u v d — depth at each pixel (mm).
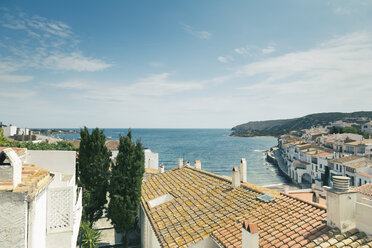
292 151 96812
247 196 16812
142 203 21047
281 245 10281
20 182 8195
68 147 30688
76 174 23203
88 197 20266
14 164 7668
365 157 57250
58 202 10805
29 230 7828
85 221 20000
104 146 21781
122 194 19812
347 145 76312
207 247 13180
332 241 9578
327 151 77125
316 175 70000
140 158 20359
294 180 75812
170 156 138375
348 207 10047
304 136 146750
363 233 9680
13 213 7246
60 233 10742
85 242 18266
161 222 16312
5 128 62469
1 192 7168
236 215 14516
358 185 50750
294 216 12461
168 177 26375
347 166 54719
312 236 10211
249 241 9258
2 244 7191
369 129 123688
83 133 20984
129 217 19781
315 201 19297
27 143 27484
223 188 19359
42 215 9562
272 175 90938
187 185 22281
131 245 22656
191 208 17250
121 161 19891
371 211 9414
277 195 15859
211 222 14516
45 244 10484
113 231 25109
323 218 11414
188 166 28453
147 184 25812
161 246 13719
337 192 10062
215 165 112812
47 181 9672
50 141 57875
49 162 20703
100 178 20938
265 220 12930
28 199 7484
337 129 128375
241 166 20281
